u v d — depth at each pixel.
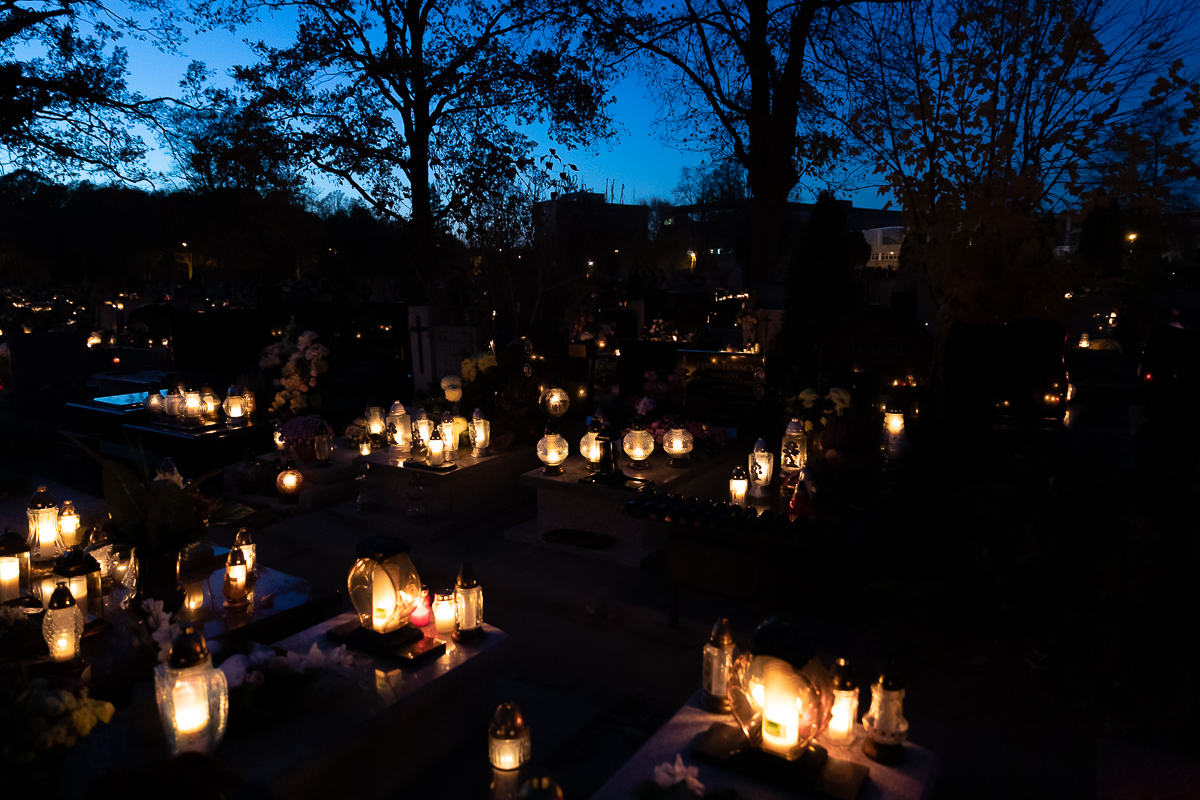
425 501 8.42
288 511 9.10
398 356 13.46
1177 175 7.05
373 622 4.20
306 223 23.58
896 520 6.77
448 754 4.22
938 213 8.15
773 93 16.42
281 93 15.91
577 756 4.28
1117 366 12.05
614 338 18.39
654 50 17.53
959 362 8.03
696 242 55.66
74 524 5.68
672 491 7.76
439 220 16.45
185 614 4.86
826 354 8.99
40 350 15.34
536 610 6.55
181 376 13.88
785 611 6.09
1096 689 4.54
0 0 16.92
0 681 3.24
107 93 18.77
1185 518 5.08
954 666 5.12
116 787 2.32
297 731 3.40
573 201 15.54
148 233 46.50
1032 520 5.50
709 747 3.17
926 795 2.94
